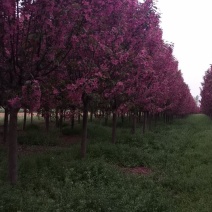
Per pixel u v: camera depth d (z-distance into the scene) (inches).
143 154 474.6
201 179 345.7
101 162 383.2
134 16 413.7
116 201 257.4
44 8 242.5
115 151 472.4
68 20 257.6
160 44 540.7
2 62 263.1
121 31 368.5
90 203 247.9
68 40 269.1
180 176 363.3
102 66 335.0
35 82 241.0
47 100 321.1
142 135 700.0
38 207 228.7
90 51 313.0
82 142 431.2
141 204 255.0
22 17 251.1
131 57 399.2
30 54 270.4
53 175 327.0
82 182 311.4
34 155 420.8
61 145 579.5
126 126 1033.5
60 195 257.0
